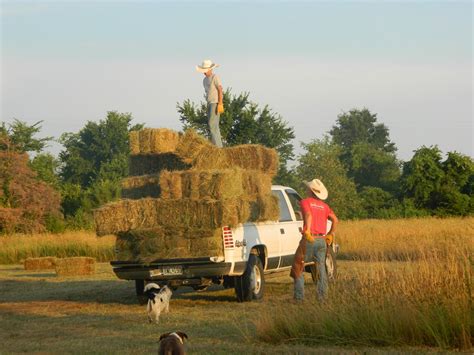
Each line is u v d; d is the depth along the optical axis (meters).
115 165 105.50
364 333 12.07
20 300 20.47
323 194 16.08
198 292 20.73
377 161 115.81
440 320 11.64
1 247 42.59
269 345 12.22
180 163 18.36
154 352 11.92
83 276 27.97
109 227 17.39
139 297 18.50
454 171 65.38
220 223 16.58
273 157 18.17
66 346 12.84
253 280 18.08
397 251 27.78
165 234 17.25
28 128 87.62
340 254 30.92
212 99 21.39
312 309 12.85
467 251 15.76
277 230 19.45
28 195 65.06
